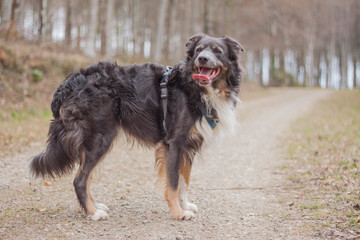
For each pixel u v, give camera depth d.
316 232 3.29
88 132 3.79
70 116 3.78
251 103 20.12
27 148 6.86
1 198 4.25
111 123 3.91
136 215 3.94
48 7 26.48
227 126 4.12
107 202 4.36
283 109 17.12
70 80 3.94
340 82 53.59
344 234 3.19
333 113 13.78
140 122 4.02
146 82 4.04
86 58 16.44
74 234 3.30
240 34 37.00
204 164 6.64
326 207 3.94
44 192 4.58
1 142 6.94
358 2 49.53
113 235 3.32
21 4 15.38
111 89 3.92
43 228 3.42
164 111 3.91
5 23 14.31
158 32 21.27
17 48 12.84
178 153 3.86
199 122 3.88
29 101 11.19
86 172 3.81
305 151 7.23
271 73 51.97
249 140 9.20
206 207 4.27
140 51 34.88
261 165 6.56
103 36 24.39
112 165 6.30
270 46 40.44
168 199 3.86
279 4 33.47
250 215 3.92
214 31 28.83
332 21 47.75
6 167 5.59
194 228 3.56
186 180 4.12
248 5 31.97
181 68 4.02
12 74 11.73
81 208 3.93
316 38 46.59
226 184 5.32
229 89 4.10
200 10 31.23
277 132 10.45
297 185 5.04
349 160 5.94
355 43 51.69
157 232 3.43
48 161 3.81
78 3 30.38
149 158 7.00
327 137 8.37
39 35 16.33
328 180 4.95
